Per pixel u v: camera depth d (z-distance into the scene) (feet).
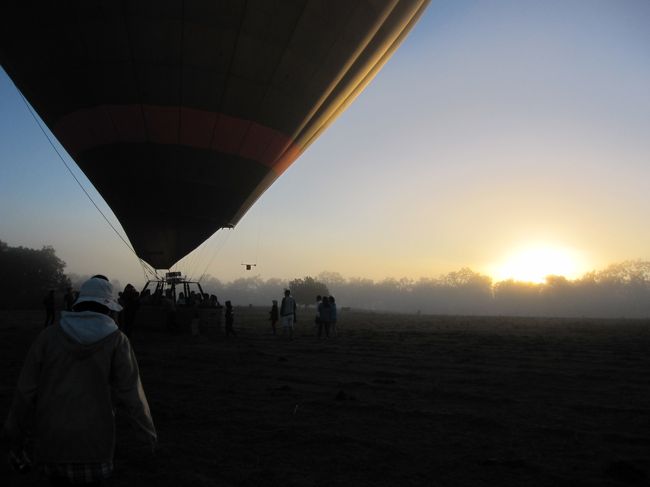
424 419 22.97
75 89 56.29
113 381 10.21
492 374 37.09
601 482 15.26
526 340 72.84
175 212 64.34
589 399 27.96
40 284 268.41
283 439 19.52
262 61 57.11
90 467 9.61
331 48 59.93
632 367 41.65
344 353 50.72
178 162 59.77
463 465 16.79
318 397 27.63
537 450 18.45
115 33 53.21
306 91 61.57
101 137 58.59
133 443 18.76
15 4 52.47
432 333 88.02
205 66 55.67
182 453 17.72
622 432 21.01
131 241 71.20
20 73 57.72
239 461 16.98
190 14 53.31
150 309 71.00
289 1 55.31
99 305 10.61
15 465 10.07
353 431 20.74
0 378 31.68
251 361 42.57
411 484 15.11
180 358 43.42
